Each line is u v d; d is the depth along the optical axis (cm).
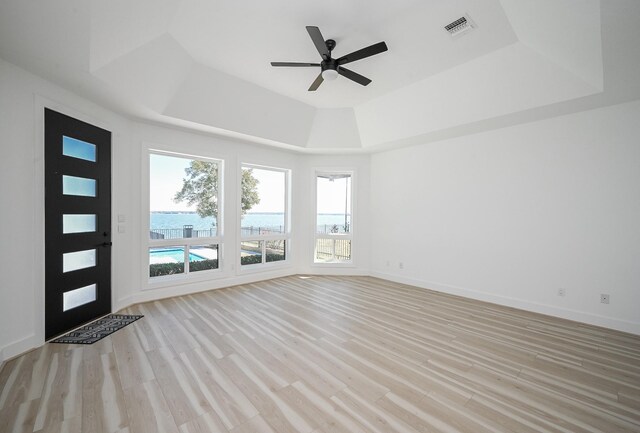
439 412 177
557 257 352
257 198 542
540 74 290
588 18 216
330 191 610
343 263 581
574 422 171
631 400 192
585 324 327
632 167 305
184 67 319
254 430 160
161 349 256
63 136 286
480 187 420
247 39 283
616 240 314
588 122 329
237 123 414
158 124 392
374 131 470
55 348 255
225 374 217
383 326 315
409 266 509
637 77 254
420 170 493
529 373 223
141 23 241
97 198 328
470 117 366
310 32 232
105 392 192
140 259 390
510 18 245
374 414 175
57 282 281
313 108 454
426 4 234
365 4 235
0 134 230
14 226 240
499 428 164
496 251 403
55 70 251
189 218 448
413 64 323
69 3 193
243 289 467
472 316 349
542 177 363
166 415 171
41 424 163
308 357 244
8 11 184
